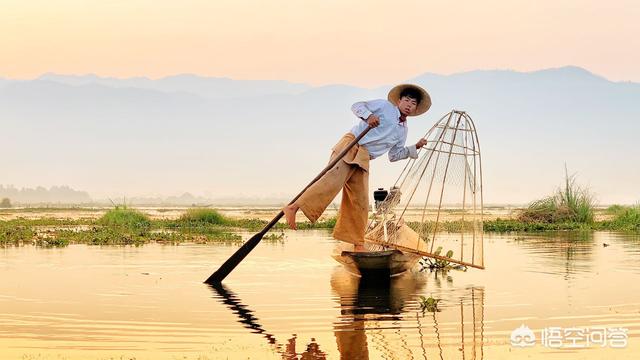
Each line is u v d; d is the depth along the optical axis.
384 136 11.76
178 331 8.36
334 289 11.15
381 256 11.73
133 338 8.06
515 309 9.59
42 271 13.00
